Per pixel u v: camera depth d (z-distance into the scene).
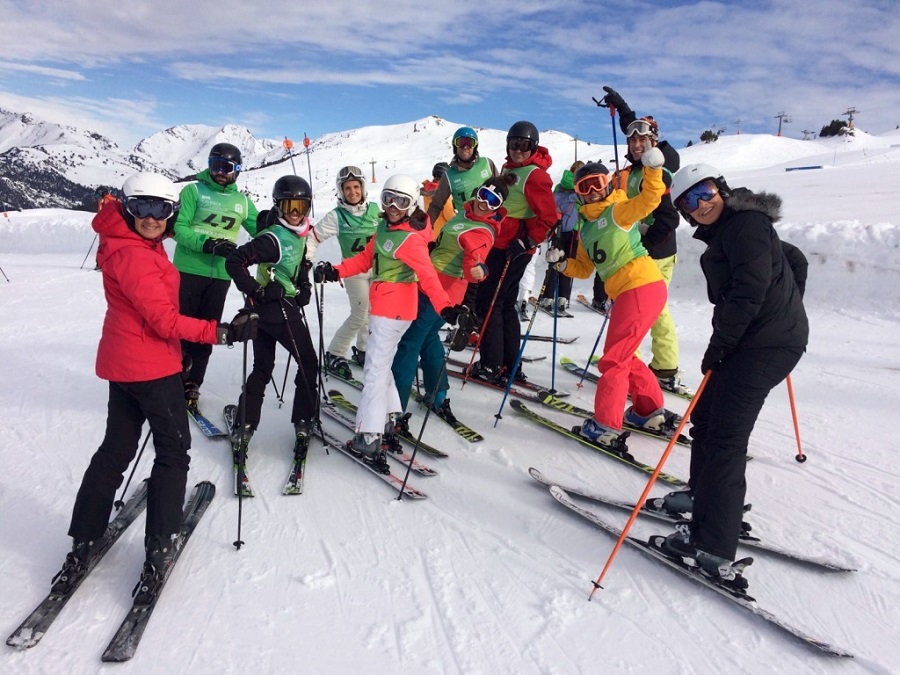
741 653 2.17
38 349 5.75
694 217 2.51
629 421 4.10
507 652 2.13
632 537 2.81
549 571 2.61
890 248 7.00
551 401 4.41
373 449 3.38
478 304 4.62
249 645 2.11
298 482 3.21
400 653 2.11
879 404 4.45
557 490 3.18
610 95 4.11
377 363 3.34
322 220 4.55
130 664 2.00
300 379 3.51
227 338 2.26
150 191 2.17
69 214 20.31
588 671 2.06
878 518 3.04
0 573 2.44
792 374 5.13
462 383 4.92
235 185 4.21
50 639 2.10
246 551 2.65
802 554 2.70
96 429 3.91
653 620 2.32
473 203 3.56
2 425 3.96
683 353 5.84
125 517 2.77
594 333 6.75
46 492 3.10
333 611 2.30
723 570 2.43
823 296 7.24
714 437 2.48
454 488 3.28
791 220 9.98
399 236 3.18
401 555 2.67
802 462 3.61
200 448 3.65
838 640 2.25
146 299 2.17
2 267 12.26
